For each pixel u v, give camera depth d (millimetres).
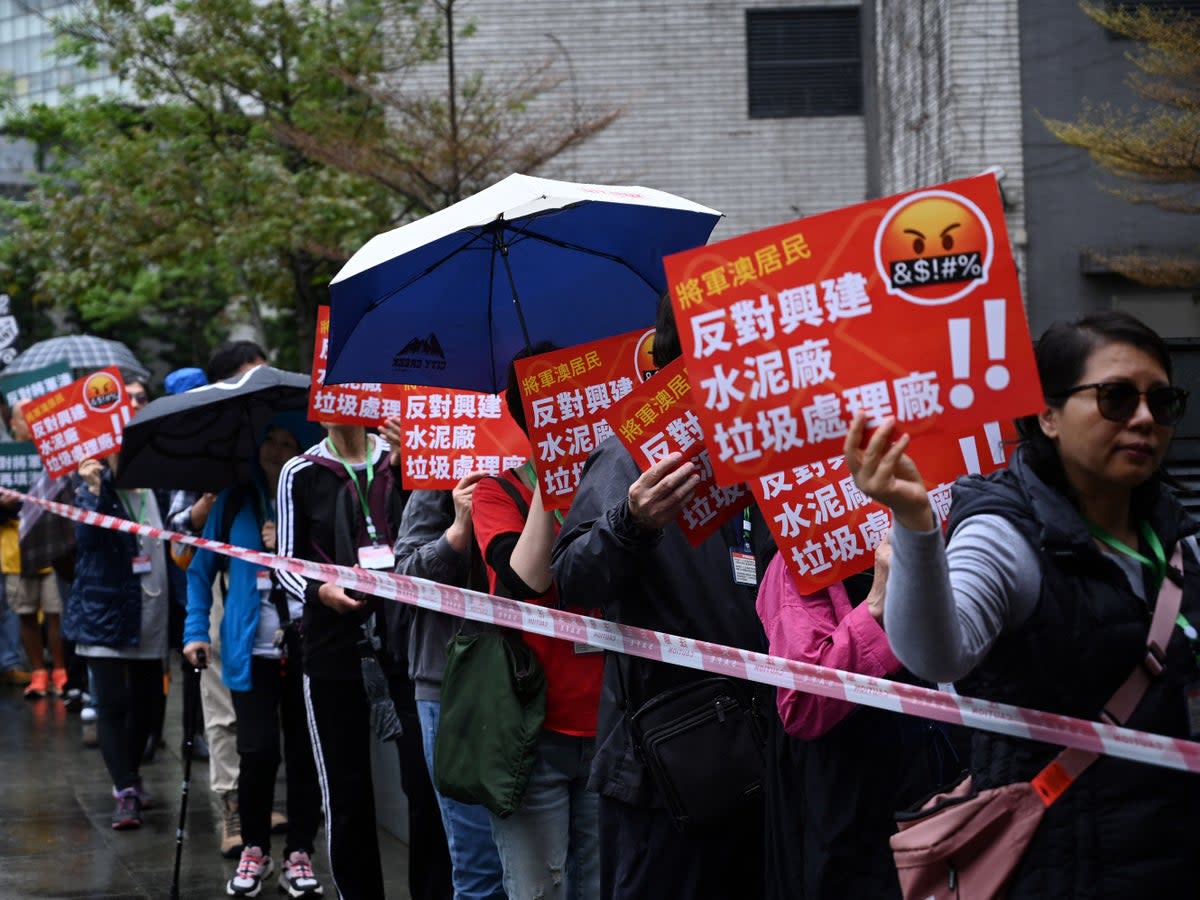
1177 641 2355
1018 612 2355
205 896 5852
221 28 13914
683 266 2498
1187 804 2318
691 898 3291
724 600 3311
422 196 12102
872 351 2422
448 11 12758
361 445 5340
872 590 2846
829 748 2904
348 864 5039
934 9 12031
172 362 23516
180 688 11328
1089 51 11375
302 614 5125
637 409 3162
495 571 3812
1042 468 2424
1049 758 2387
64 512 6801
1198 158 7832
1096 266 11367
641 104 15648
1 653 11242
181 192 14305
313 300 15344
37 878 6105
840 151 15617
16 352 12977
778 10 15570
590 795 3865
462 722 3760
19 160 22625
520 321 4312
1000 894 2393
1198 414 4355
